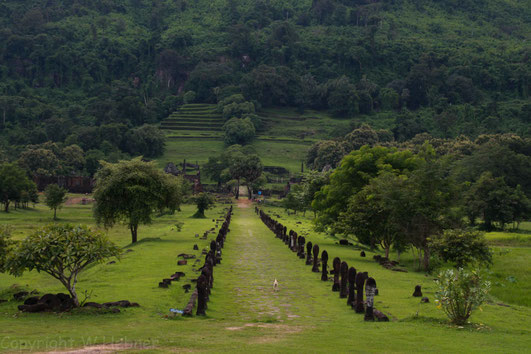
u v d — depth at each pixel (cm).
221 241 3203
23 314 1321
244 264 2606
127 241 4488
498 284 2423
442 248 2595
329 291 1883
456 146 13438
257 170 12762
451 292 1359
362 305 1503
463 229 2764
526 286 2359
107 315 1313
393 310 1534
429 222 2834
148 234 4991
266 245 3622
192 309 1434
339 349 996
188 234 4428
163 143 19238
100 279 2086
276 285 1853
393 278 2275
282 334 1152
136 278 2080
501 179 6562
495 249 3378
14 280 2347
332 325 1297
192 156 18850
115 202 3934
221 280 2067
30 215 7856
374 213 3181
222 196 13238
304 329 1230
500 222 6569
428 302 1645
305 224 5956
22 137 19200
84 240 1458
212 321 1313
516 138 11225
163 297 1609
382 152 3938
